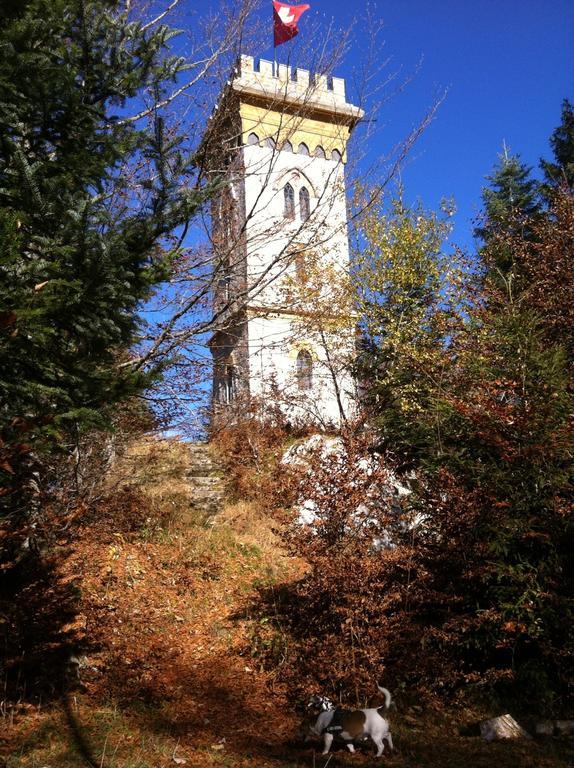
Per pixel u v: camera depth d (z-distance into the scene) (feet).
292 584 28.60
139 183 21.30
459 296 41.42
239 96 29.68
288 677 21.71
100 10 18.25
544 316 34.01
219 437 47.01
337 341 51.70
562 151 68.18
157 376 17.80
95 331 16.60
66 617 22.20
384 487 23.89
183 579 30.53
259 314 28.66
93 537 31.99
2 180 16.08
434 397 31.22
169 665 22.68
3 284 14.10
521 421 22.58
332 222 36.96
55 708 18.63
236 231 28.84
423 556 22.86
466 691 20.93
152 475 42.60
